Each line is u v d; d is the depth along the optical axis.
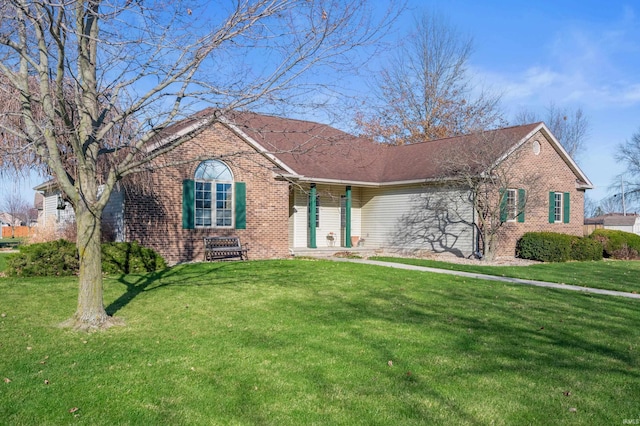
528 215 20.77
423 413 4.64
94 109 7.68
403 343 6.89
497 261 18.12
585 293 11.23
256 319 8.22
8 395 4.92
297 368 5.83
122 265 12.93
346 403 4.85
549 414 4.63
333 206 22.67
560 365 6.03
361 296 10.34
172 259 15.91
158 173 15.59
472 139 20.22
